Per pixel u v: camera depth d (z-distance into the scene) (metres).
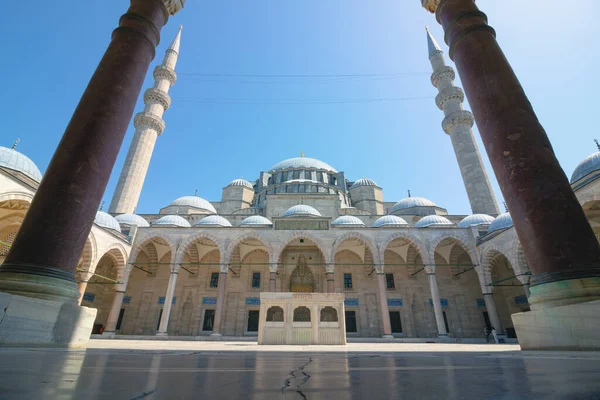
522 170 8.52
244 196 56.41
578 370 3.27
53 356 4.80
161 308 38.88
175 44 53.19
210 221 38.72
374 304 39.16
